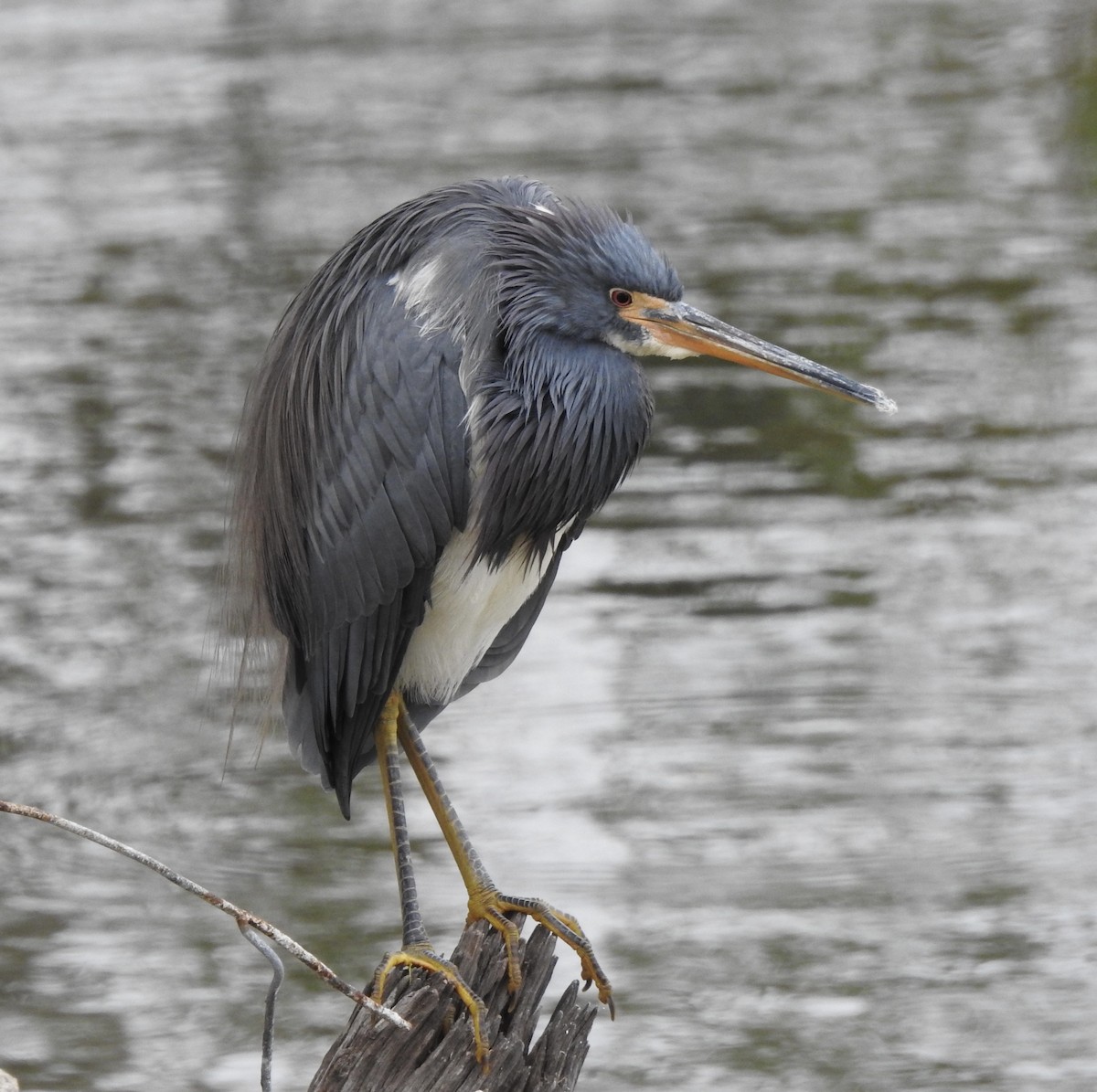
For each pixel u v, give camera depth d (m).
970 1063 10.77
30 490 19.02
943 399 21.11
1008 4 43.78
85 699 14.96
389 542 7.73
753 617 16.09
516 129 34.38
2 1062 10.85
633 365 7.98
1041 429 20.12
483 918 7.45
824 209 28.88
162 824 13.35
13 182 31.33
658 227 27.97
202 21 44.28
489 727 14.45
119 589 16.67
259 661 8.38
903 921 12.02
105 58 40.22
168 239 28.06
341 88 37.75
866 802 13.34
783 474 19.33
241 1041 11.17
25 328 24.14
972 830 12.95
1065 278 25.17
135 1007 11.48
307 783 14.02
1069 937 11.88
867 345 22.80
